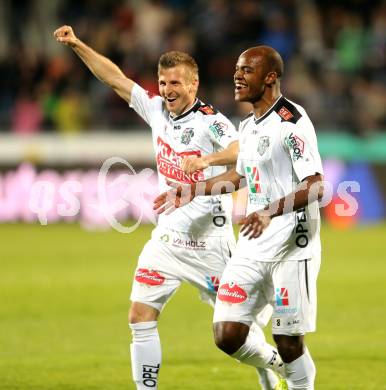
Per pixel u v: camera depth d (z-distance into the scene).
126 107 73.62
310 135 20.11
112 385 25.42
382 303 39.09
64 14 84.25
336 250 55.62
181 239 22.83
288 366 20.81
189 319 36.28
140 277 22.67
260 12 82.56
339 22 83.38
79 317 36.47
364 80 79.50
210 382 25.77
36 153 69.69
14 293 42.00
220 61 79.44
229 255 23.31
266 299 21.03
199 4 84.12
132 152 70.00
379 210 69.81
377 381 25.70
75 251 55.31
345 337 32.25
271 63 20.34
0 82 76.88
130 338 32.50
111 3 84.12
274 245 20.47
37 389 25.00
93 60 24.27
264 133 20.48
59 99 74.81
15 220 69.50
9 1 85.12
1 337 32.72
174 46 78.88
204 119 22.88
